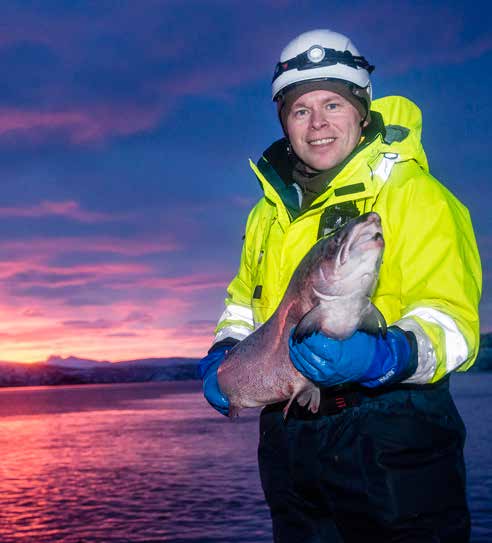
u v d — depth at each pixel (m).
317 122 2.93
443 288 2.61
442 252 2.64
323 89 2.92
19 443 54.94
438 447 2.69
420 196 2.72
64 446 51.06
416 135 2.94
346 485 2.74
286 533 3.04
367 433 2.70
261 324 3.15
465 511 2.71
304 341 2.35
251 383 2.86
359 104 2.96
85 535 19.47
